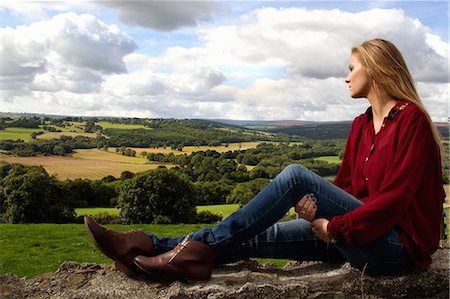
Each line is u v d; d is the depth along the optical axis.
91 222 2.70
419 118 2.54
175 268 2.64
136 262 2.69
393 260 2.59
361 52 2.75
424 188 2.58
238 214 2.67
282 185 2.61
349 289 2.67
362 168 2.76
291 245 2.86
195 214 51.59
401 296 2.67
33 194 47.44
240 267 3.07
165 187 49.38
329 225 2.52
